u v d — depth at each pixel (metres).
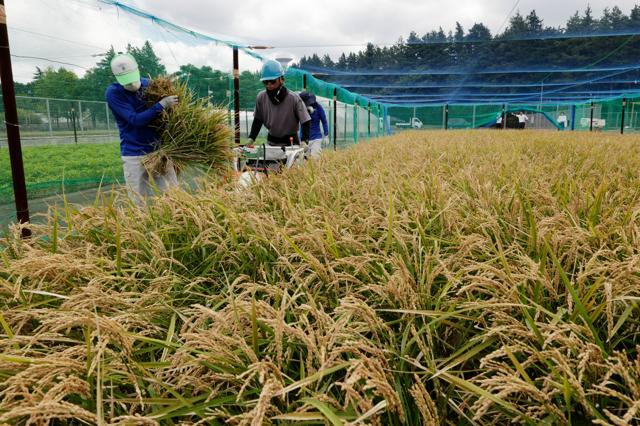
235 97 7.69
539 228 2.20
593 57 19.22
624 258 2.00
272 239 2.28
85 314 1.47
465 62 20.69
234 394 1.33
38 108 21.09
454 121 52.44
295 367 1.54
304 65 20.48
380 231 2.60
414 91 31.89
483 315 1.61
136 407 1.38
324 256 2.03
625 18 16.25
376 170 4.55
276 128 6.63
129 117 4.59
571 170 4.52
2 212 6.56
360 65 21.69
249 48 7.96
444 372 1.30
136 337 1.45
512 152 7.12
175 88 4.87
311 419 1.19
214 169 4.62
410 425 1.26
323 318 1.49
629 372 1.26
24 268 1.89
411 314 1.60
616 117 42.47
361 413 1.20
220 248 2.29
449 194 3.26
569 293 1.54
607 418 1.25
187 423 1.22
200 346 1.36
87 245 2.26
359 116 28.61
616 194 2.91
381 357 1.32
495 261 2.05
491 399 1.15
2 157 13.03
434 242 2.23
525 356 1.49
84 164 13.62
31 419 1.05
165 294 1.90
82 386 1.23
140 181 4.99
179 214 2.63
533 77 25.00
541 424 1.17
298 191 3.41
